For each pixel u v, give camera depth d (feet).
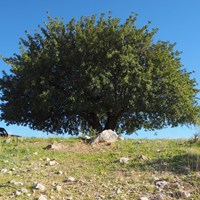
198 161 36.29
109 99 96.78
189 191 28.81
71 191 29.48
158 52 105.29
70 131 110.83
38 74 99.66
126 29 103.40
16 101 105.40
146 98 98.99
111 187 30.37
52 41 104.37
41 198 26.91
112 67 97.91
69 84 99.04
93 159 41.11
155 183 30.89
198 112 107.45
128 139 53.83
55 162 39.47
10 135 67.72
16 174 34.42
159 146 46.42
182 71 114.52
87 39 99.45
